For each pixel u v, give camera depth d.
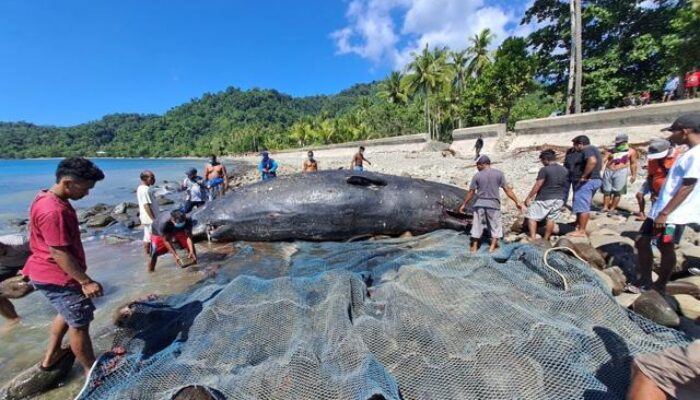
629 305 3.84
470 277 4.30
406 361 3.10
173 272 6.14
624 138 7.32
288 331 3.58
